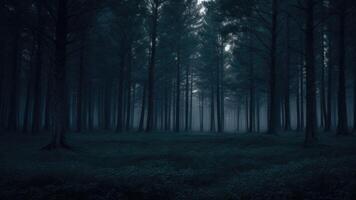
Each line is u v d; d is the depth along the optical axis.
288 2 24.77
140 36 33.25
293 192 6.83
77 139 22.75
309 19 17.52
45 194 7.18
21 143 19.17
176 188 7.79
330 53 32.28
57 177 8.65
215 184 8.62
